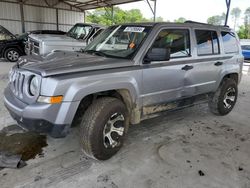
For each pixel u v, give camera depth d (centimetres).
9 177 249
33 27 2034
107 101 276
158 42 323
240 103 576
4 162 273
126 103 308
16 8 1911
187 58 362
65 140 336
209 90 424
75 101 246
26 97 257
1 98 509
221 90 446
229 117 469
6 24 1894
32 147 311
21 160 282
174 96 359
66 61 281
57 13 2133
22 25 1953
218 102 449
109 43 349
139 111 320
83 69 260
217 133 387
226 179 262
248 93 687
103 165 280
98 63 277
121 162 288
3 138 329
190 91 383
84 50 372
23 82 265
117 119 290
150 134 370
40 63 273
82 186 241
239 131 399
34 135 342
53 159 287
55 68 250
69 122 250
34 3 1989
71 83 244
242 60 488
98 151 273
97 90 262
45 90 238
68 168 271
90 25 826
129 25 353
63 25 2203
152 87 322
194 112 487
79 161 286
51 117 240
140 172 269
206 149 329
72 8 2219
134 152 312
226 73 446
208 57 399
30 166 271
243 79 910
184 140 355
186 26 363
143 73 306
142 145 332
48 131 250
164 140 351
